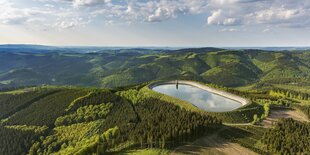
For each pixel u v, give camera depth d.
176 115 173.00
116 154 131.75
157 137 138.75
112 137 160.88
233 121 181.88
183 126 146.75
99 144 141.62
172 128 145.88
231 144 138.88
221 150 131.50
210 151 129.88
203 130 149.12
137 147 137.25
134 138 143.75
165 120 166.75
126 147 138.25
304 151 129.38
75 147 188.62
